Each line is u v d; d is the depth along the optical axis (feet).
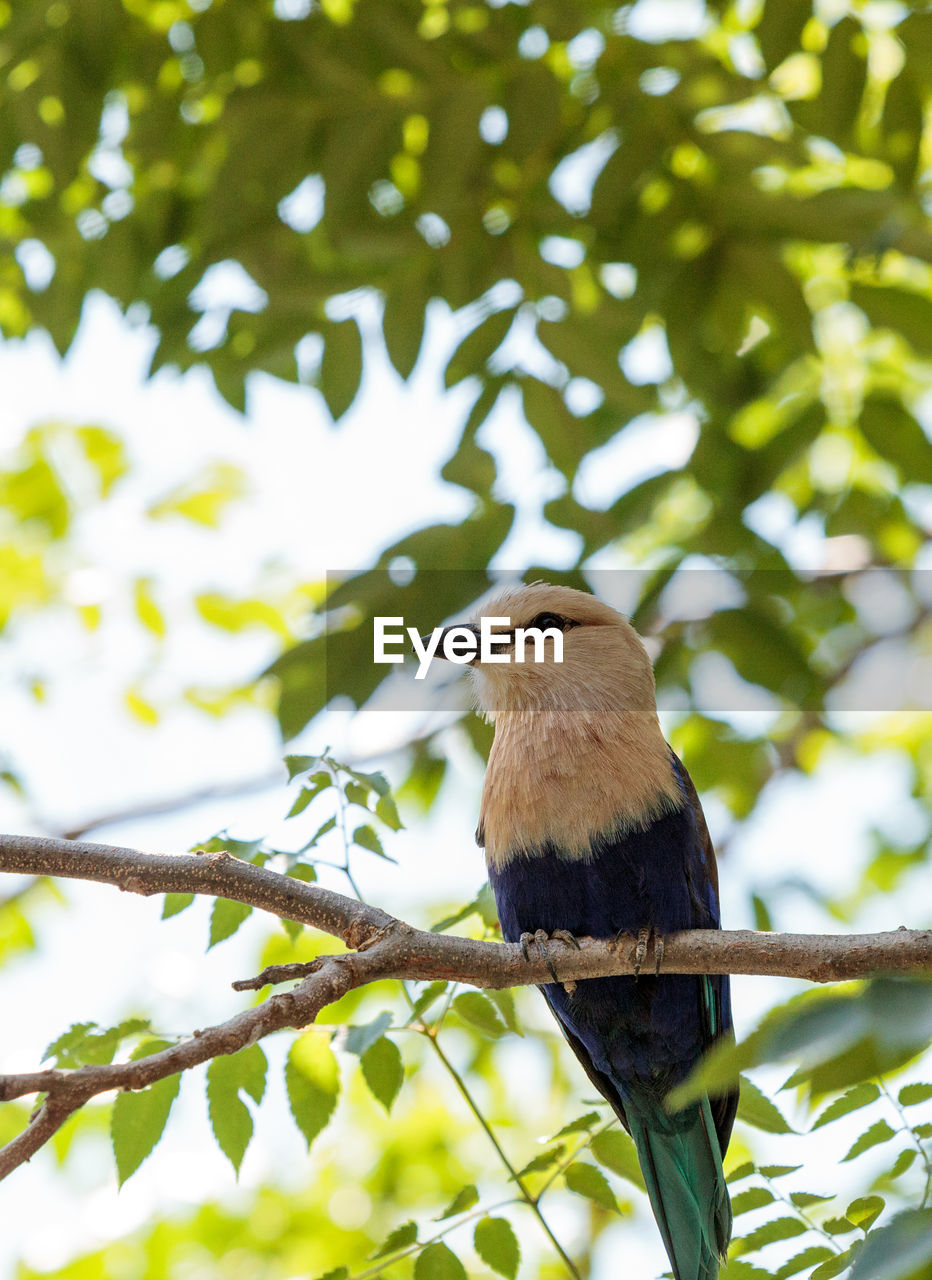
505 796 18.10
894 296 22.07
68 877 13.53
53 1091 9.50
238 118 21.65
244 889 13.35
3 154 22.63
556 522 22.89
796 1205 12.11
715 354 22.65
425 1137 30.09
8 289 25.73
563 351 22.22
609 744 17.92
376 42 21.57
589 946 16.76
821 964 12.75
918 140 20.56
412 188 23.04
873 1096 11.25
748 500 23.73
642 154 21.79
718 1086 7.82
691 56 21.63
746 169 21.84
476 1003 14.06
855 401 25.58
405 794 25.98
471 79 21.31
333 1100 13.65
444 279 22.34
